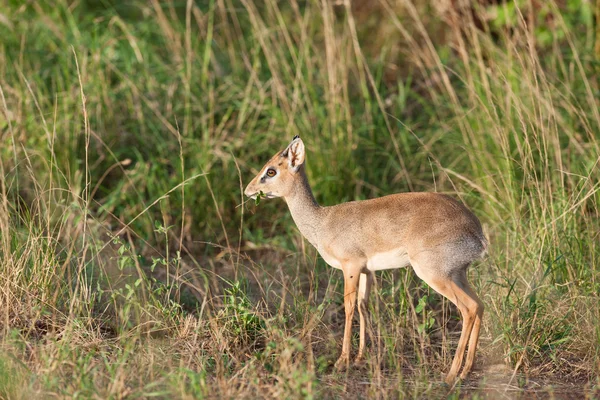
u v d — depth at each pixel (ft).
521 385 28.76
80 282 32.32
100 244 36.83
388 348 29.89
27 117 43.55
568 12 52.06
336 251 30.71
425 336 31.19
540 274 33.35
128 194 42.80
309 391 25.23
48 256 32.58
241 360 29.94
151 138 46.19
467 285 29.27
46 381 25.52
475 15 53.31
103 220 41.14
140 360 27.89
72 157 43.21
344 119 46.06
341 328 34.30
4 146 41.93
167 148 45.47
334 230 30.73
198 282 36.91
